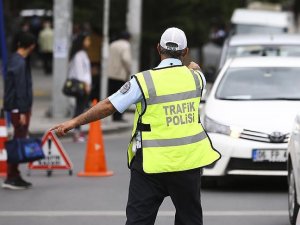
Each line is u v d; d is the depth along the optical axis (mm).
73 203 22234
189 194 14047
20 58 23688
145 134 13852
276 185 25125
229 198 22938
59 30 41125
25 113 23969
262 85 25781
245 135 23141
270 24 61812
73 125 13938
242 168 23109
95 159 26812
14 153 23891
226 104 24500
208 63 76875
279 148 22844
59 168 26922
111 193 23719
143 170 13727
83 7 57594
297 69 26531
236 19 61969
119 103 13828
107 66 41188
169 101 13891
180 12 56656
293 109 23844
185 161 13812
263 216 20531
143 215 14000
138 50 49312
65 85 34812
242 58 27688
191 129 13953
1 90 55781
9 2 74562
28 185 24625
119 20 56125
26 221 19969
